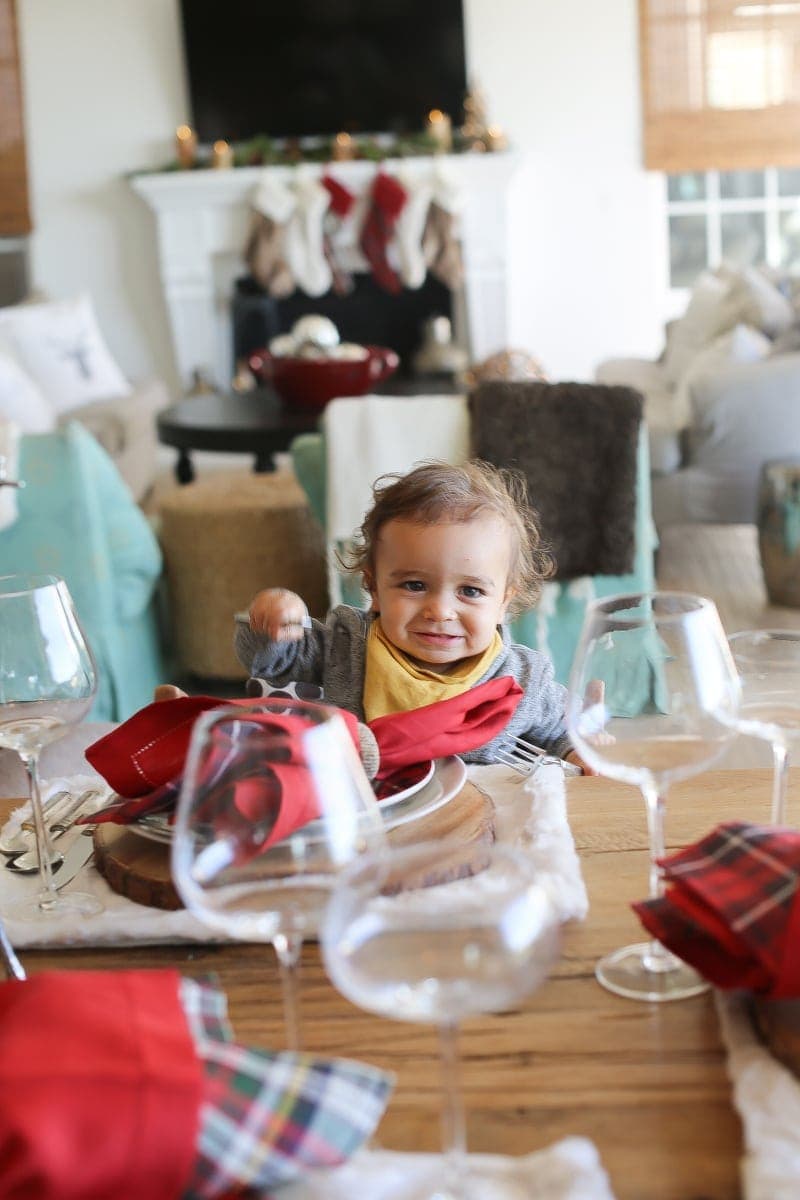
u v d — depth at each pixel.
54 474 2.71
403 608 1.31
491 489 1.37
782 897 0.74
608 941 0.86
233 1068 0.62
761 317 4.53
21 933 0.89
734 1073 0.70
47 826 1.09
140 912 0.92
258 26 6.52
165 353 6.90
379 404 2.80
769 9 6.34
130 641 2.95
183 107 6.66
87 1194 0.58
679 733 0.79
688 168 6.57
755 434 3.88
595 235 6.74
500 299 6.59
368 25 6.50
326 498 2.87
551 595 2.80
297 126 6.65
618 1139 0.67
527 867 0.60
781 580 3.76
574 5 6.46
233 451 4.01
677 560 4.36
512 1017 0.78
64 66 6.60
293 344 4.30
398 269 6.54
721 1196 0.62
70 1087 0.59
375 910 0.57
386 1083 0.64
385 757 1.03
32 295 5.48
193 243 6.52
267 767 0.66
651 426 3.99
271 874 0.65
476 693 1.08
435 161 6.31
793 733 0.89
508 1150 0.66
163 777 0.98
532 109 6.60
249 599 3.25
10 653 0.94
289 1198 0.61
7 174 6.69
